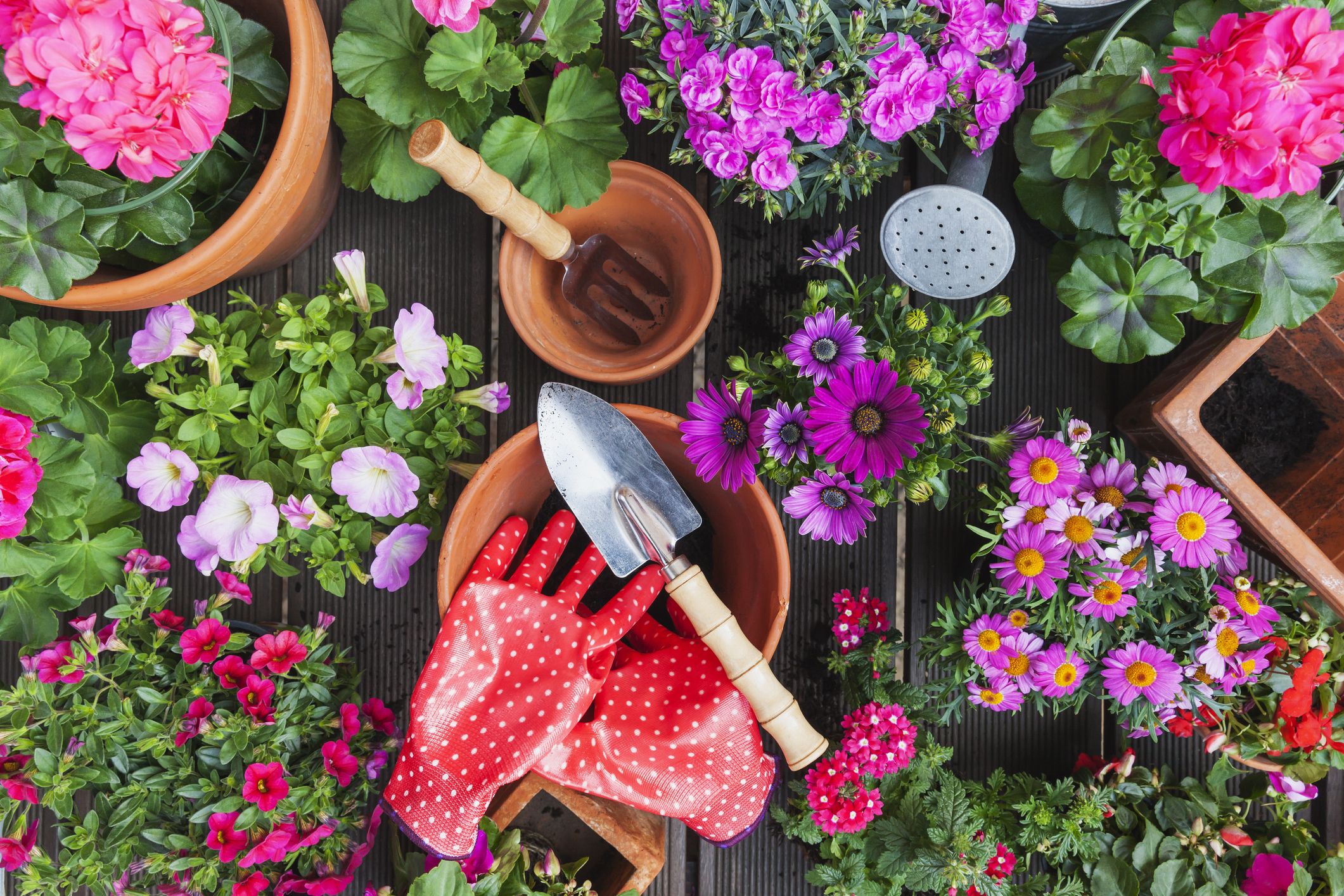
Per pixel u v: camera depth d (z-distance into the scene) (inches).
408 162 33.7
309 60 29.4
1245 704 35.1
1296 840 35.5
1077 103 29.3
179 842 31.8
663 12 29.9
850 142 31.6
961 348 31.2
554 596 32.6
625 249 36.9
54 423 33.4
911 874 34.5
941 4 29.3
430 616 38.6
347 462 31.5
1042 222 33.3
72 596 32.7
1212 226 29.7
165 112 25.3
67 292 28.5
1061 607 31.5
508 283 32.6
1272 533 30.4
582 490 32.2
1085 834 35.2
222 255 29.9
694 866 39.8
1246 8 29.0
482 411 38.8
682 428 29.0
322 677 33.0
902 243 32.6
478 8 27.2
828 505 29.8
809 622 38.8
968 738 38.8
